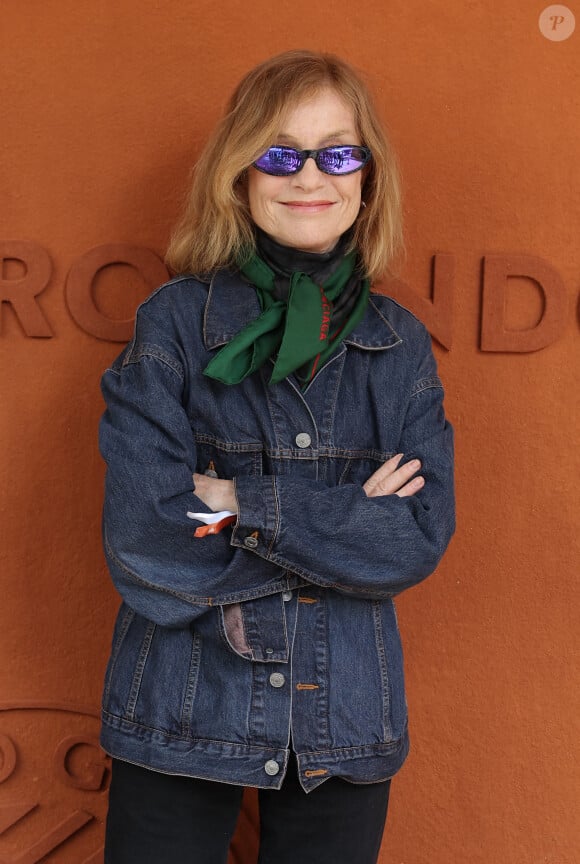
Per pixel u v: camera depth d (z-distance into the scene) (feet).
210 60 6.72
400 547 5.01
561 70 6.81
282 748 4.99
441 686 7.07
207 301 5.39
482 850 7.11
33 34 6.64
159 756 5.00
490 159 6.82
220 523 4.87
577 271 6.91
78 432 6.85
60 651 6.96
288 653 5.03
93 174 6.73
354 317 5.41
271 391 5.23
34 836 7.02
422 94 6.78
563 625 7.05
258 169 5.16
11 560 6.89
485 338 6.84
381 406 5.43
